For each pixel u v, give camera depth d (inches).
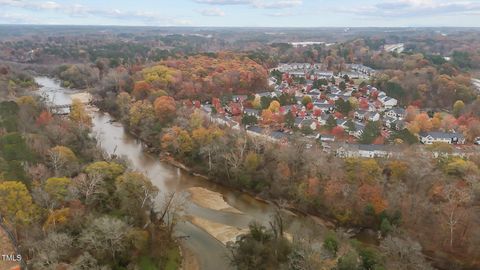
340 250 3105.3
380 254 3041.3
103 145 6215.6
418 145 5295.3
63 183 3526.1
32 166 3836.1
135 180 3745.1
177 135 5565.9
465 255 3390.7
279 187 4458.7
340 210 3944.4
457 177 4264.3
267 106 7716.5
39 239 3019.2
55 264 2696.9
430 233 3607.3
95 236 2918.3
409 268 2950.3
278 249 3095.5
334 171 4210.1
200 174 5221.5
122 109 7445.9
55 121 5561.0
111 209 3641.7
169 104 6530.5
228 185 4904.0
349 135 6284.5
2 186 3176.7
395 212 3722.9
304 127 6195.9
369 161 4284.0
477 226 3427.7
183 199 3993.6
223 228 3912.4
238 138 5172.2
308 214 4192.9
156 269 3186.5
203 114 6481.3
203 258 3440.0
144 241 3250.5
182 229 3882.9
